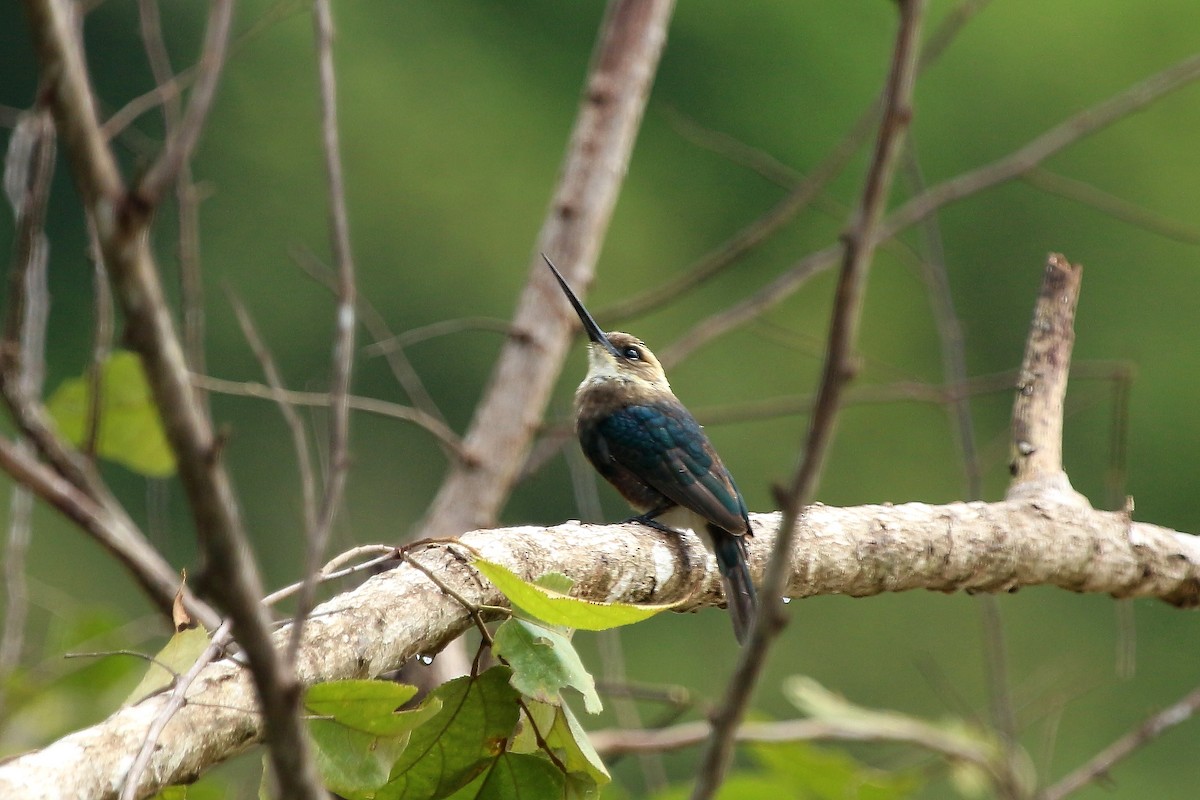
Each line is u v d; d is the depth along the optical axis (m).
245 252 24.55
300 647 5.45
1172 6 27.03
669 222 26.67
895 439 25.70
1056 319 8.84
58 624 9.16
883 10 27.23
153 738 4.50
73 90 2.81
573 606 5.12
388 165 26.23
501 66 27.62
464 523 11.06
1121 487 8.78
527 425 11.39
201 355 8.61
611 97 12.08
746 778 10.00
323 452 9.85
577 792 5.58
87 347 22.84
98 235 2.84
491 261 26.19
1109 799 22.11
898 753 12.56
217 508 3.01
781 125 27.19
